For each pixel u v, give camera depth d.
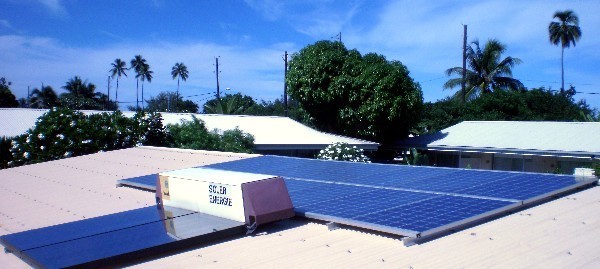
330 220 6.20
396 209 6.36
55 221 7.64
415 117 30.92
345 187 7.94
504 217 6.23
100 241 5.50
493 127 29.64
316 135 28.38
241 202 6.12
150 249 5.24
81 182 10.83
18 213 8.36
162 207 7.25
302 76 31.62
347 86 30.41
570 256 4.82
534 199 6.63
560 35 57.50
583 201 6.82
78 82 91.00
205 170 7.55
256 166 10.83
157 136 21.84
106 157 14.18
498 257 4.87
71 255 5.05
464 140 28.36
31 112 27.64
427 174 8.66
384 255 5.10
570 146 23.39
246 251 5.45
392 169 9.55
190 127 23.30
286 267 4.90
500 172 8.50
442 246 5.26
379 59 31.30
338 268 4.80
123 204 8.46
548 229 5.67
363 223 5.82
